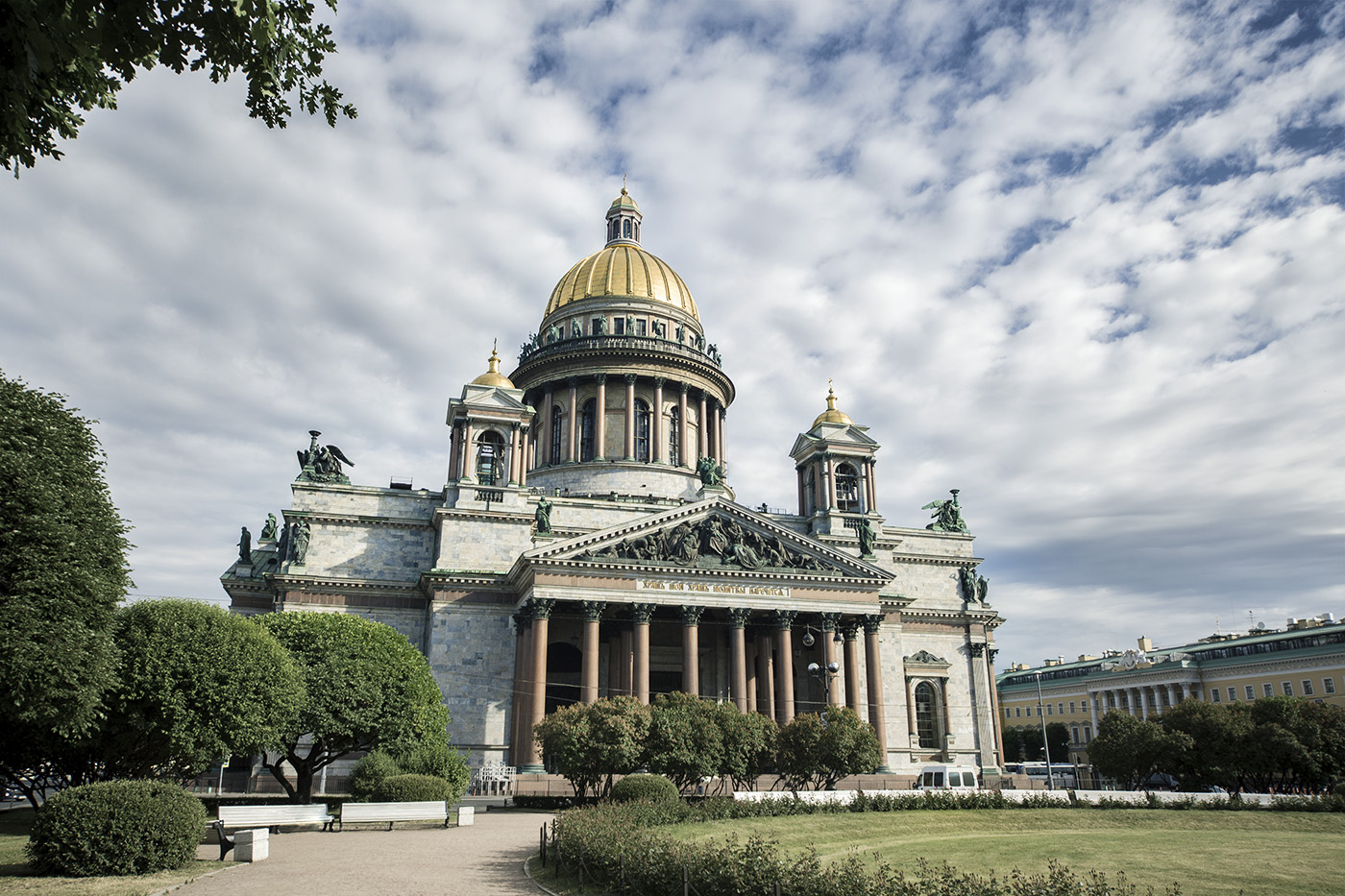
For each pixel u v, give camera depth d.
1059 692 185.38
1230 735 78.12
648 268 127.38
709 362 120.31
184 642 46.78
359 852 39.38
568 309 124.19
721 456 122.81
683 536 86.00
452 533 91.69
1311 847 45.03
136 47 16.31
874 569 88.94
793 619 86.94
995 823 53.03
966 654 108.19
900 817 52.59
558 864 32.31
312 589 89.25
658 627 93.94
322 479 94.56
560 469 113.00
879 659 88.50
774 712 87.12
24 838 41.75
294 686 52.16
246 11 15.65
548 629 87.44
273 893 28.70
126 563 40.50
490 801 67.50
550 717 63.81
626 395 115.31
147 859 32.19
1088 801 61.44
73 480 38.06
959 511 114.88
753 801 52.88
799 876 24.58
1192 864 38.97
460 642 87.31
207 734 46.00
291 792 60.06
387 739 61.19
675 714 62.72
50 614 35.47
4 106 15.81
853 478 109.25
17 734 43.25
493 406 96.62
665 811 46.34
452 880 31.91
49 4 15.05
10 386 37.16
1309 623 147.25
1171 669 153.25
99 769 47.16
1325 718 79.31
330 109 17.64
